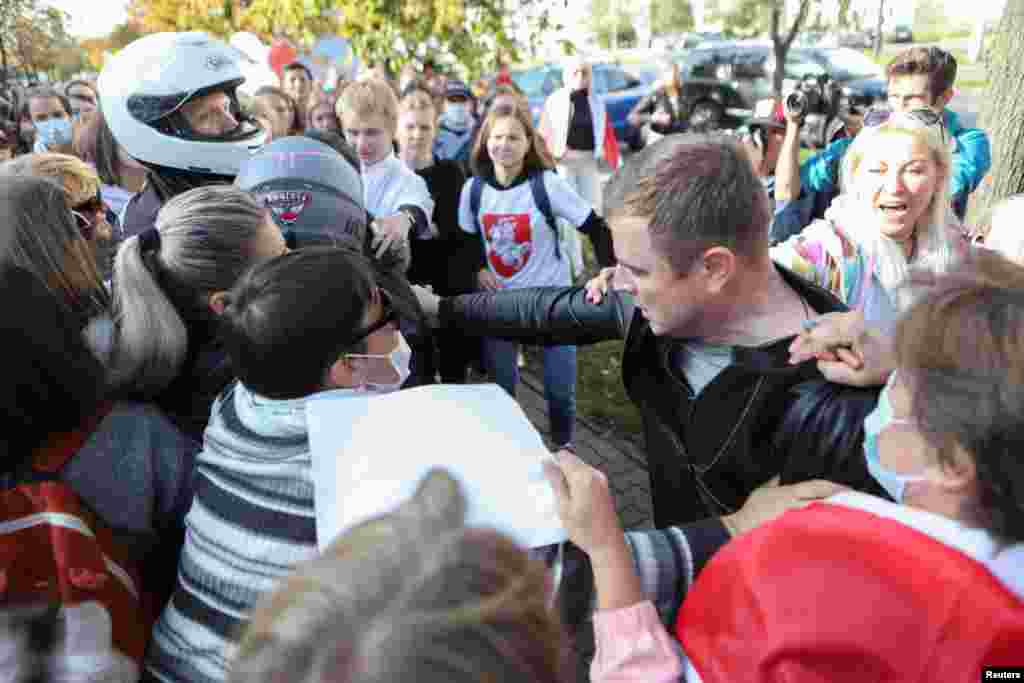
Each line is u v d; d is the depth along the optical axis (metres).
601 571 0.99
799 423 1.12
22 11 11.09
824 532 0.82
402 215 2.48
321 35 7.45
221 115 2.20
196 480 1.21
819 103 4.02
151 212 2.26
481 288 3.40
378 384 1.23
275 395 1.14
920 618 0.73
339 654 0.47
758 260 1.19
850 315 1.17
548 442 3.94
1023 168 3.89
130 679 1.10
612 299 1.59
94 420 1.23
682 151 1.16
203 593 1.08
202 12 7.97
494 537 0.57
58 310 1.18
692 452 1.30
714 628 0.88
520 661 0.50
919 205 1.86
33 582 1.06
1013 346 0.73
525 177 3.23
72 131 4.68
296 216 1.79
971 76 17.77
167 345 1.38
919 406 0.79
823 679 0.76
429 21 6.08
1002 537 0.75
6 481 1.13
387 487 0.99
